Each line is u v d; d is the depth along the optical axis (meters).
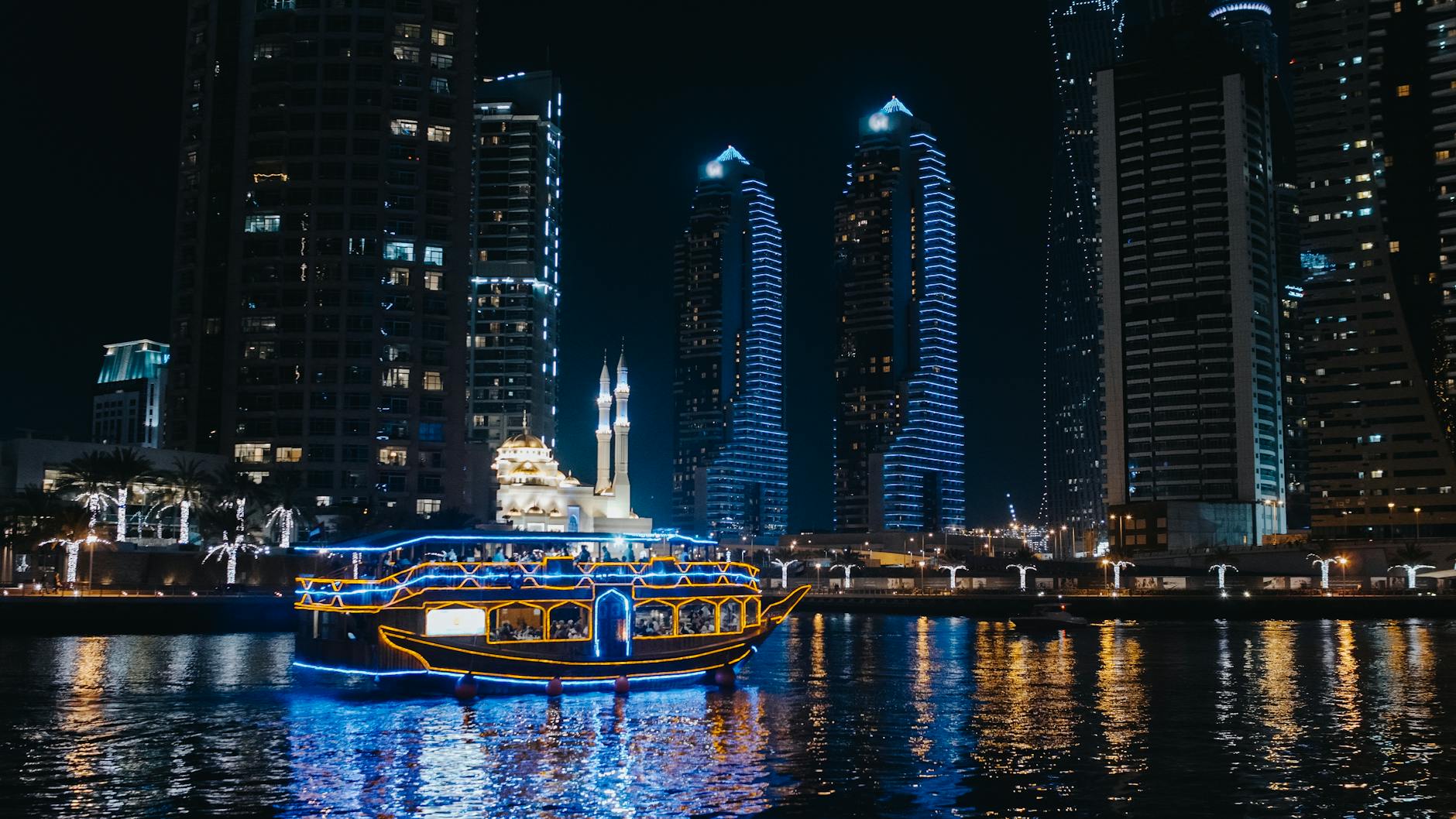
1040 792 55.25
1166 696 88.25
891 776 58.34
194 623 149.25
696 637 87.81
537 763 61.03
